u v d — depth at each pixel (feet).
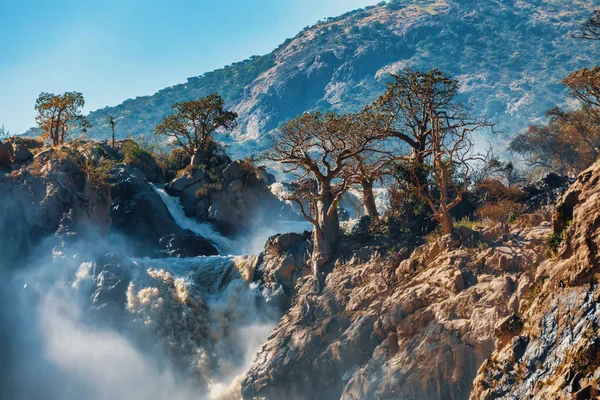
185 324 178.60
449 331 131.44
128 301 181.98
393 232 166.20
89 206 208.13
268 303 175.22
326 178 176.45
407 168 175.52
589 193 99.35
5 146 217.15
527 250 137.08
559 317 91.45
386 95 198.08
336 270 166.81
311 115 186.19
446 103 193.88
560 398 84.02
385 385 134.31
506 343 100.17
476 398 97.25
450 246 149.89
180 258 201.67
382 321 143.74
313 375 150.92
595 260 89.56
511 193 170.71
